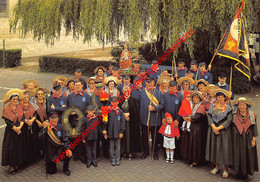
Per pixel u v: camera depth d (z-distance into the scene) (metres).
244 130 6.51
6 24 26.62
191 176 6.87
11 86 17.22
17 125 6.88
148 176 6.87
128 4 14.18
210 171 7.01
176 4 13.52
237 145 6.57
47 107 7.54
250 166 6.51
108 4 14.76
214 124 6.75
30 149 7.27
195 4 13.09
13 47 27.27
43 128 6.73
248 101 6.53
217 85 8.23
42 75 20.44
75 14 16.33
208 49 17.48
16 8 18.30
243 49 8.12
